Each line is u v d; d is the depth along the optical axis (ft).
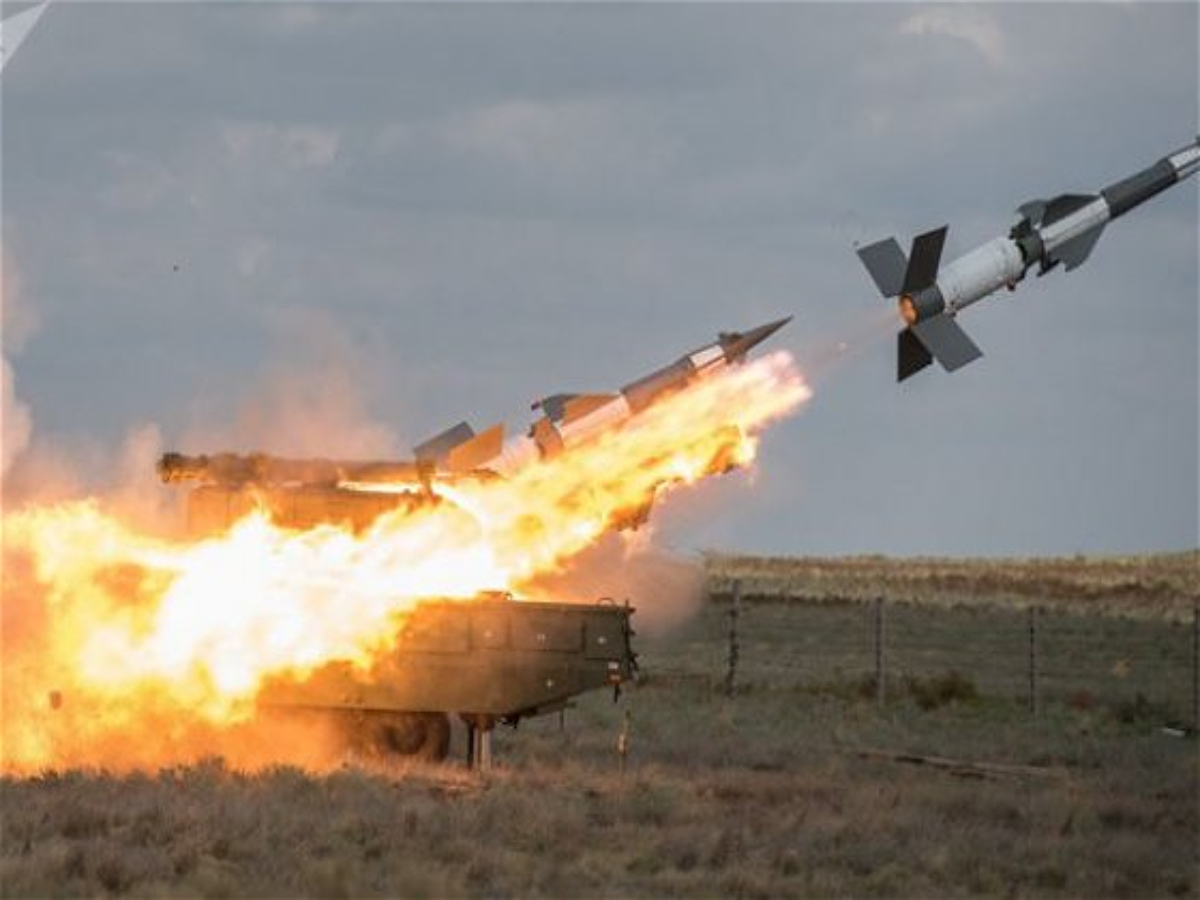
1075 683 391.45
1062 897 160.66
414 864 153.17
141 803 178.40
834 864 169.89
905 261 288.10
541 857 166.50
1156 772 245.86
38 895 141.49
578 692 224.12
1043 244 303.48
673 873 159.12
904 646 478.18
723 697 338.34
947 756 260.21
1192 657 459.73
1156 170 314.96
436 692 224.74
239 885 145.89
